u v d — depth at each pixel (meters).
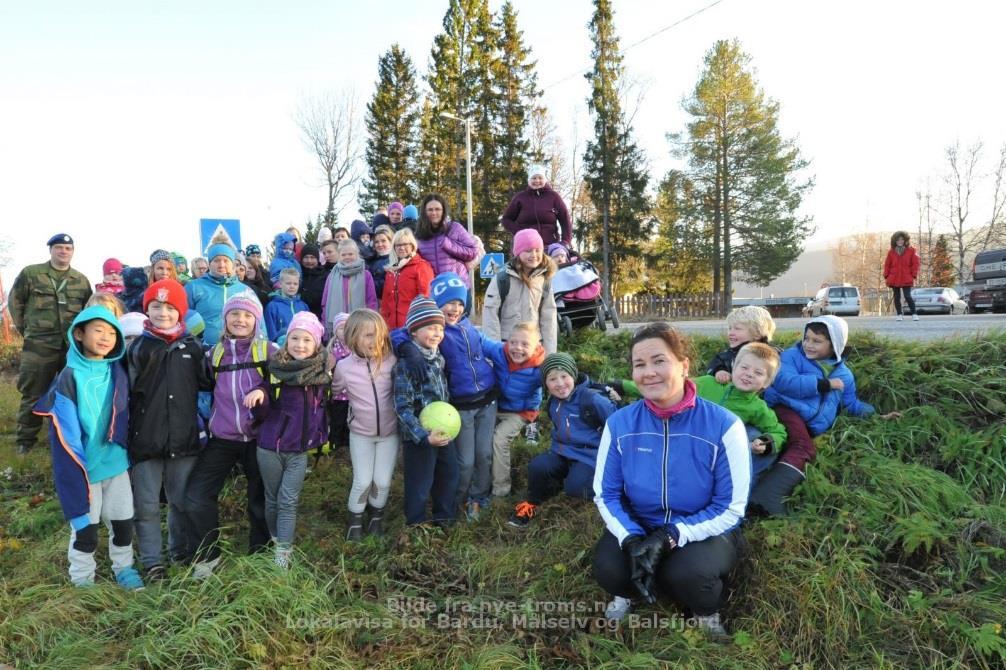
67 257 6.77
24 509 4.80
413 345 4.25
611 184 32.62
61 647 3.00
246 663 2.85
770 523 3.67
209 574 3.50
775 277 33.41
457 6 38.19
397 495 4.99
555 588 3.58
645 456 3.32
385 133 41.31
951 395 4.86
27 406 6.48
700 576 3.05
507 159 35.12
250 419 3.95
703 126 32.44
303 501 4.92
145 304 3.84
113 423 3.61
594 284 7.17
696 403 3.31
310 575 3.54
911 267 11.44
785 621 3.15
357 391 4.19
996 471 4.15
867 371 5.22
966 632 2.93
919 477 4.02
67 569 3.88
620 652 3.00
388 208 9.07
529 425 5.66
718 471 3.21
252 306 4.05
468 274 6.64
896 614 3.15
